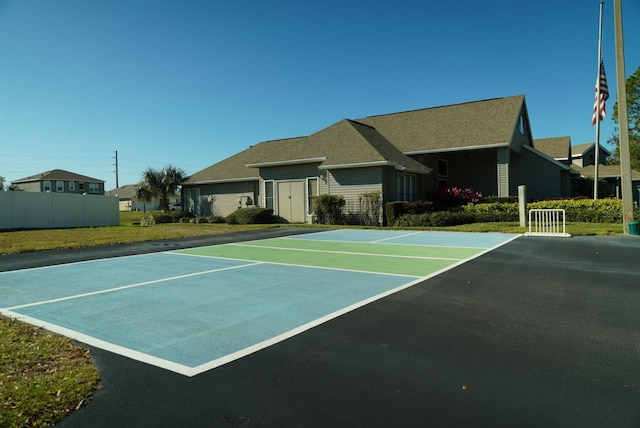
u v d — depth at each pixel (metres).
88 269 8.27
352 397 2.89
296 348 3.83
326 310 5.06
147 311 5.14
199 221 24.30
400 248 10.87
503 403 2.77
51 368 3.41
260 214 20.91
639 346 3.75
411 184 20.91
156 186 27.48
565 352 3.63
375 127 25.81
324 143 20.88
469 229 15.31
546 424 2.52
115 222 25.22
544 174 22.52
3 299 5.86
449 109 24.70
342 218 19.33
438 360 3.50
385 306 5.20
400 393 2.94
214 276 7.36
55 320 4.82
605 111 19.45
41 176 57.56
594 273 7.02
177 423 2.59
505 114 22.02
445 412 2.67
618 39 12.61
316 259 9.21
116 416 2.67
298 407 2.77
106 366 3.47
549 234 12.58
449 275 7.11
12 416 2.64
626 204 12.62
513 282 6.46
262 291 6.13
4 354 3.67
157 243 12.80
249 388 3.05
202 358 3.62
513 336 4.05
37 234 16.28
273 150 25.58
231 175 25.27
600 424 2.51
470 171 24.28
